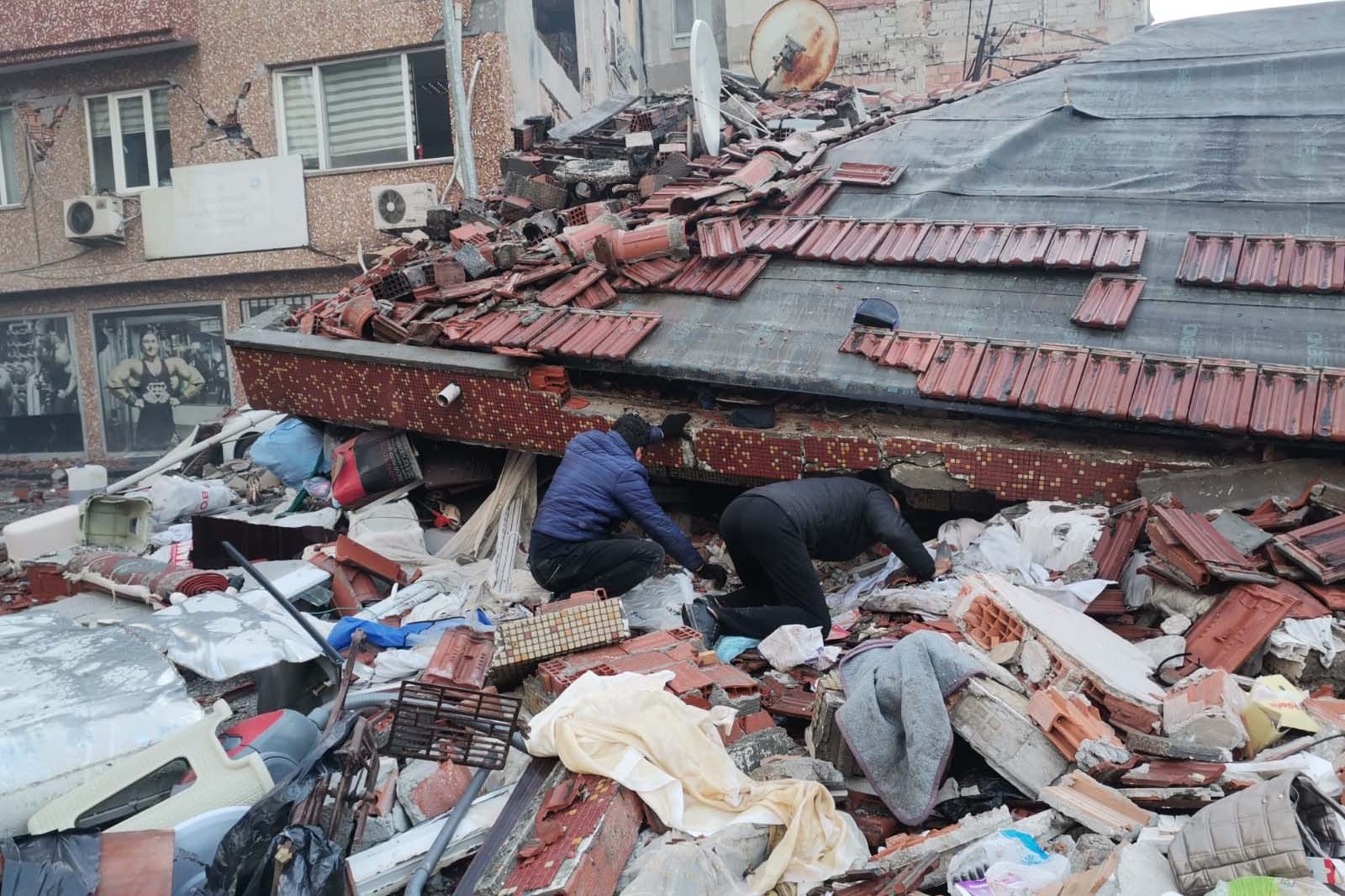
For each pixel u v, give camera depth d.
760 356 6.05
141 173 15.17
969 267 6.35
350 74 14.22
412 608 5.51
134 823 3.07
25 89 15.12
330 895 2.83
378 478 6.88
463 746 3.62
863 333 5.98
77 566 5.25
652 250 6.88
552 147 10.12
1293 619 4.14
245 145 14.52
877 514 4.81
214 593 4.69
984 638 4.06
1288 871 2.50
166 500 7.42
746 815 3.20
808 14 12.26
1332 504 4.82
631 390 6.54
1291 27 8.40
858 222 6.92
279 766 3.45
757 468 6.05
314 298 14.74
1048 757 3.43
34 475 15.21
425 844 3.29
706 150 9.06
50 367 15.84
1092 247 6.18
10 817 2.97
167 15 14.02
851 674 3.76
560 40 17.94
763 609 4.72
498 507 6.65
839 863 3.16
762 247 6.78
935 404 5.59
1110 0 18.39
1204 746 3.37
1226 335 5.53
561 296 6.84
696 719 3.50
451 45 12.38
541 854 3.04
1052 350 5.58
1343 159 6.71
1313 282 5.64
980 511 5.88
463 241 8.28
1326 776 3.19
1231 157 6.98
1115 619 4.73
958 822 3.40
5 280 15.59
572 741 3.34
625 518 5.20
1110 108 7.86
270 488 7.92
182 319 15.33
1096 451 5.41
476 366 6.53
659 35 20.64
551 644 4.27
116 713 3.27
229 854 2.89
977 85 9.85
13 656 3.67
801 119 10.23
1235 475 5.10
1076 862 2.97
